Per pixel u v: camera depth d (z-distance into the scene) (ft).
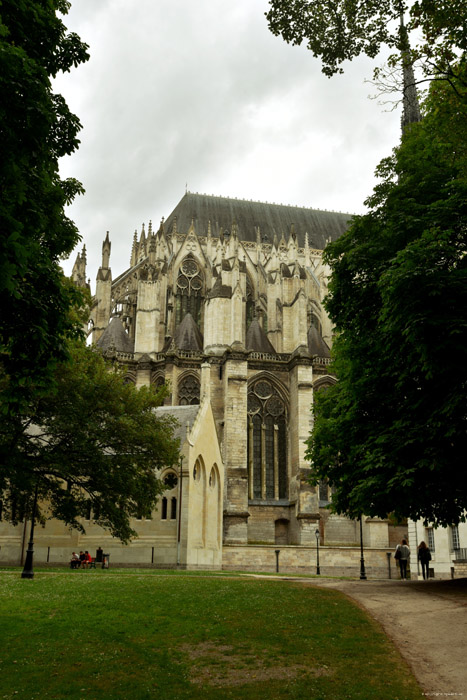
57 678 44.55
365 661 45.50
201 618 59.52
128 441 123.54
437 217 83.92
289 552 187.62
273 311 259.60
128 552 154.51
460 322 71.97
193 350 239.30
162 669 46.19
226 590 74.49
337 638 51.44
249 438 229.66
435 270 73.31
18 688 42.80
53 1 59.62
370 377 91.15
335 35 78.28
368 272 90.53
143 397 136.05
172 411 181.06
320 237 322.96
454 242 83.30
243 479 213.05
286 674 44.06
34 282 59.06
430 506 88.28
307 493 215.31
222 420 227.20
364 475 91.71
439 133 84.07
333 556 193.26
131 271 269.23
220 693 41.27
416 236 86.07
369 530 217.77
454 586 77.71
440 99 82.94
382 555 196.75
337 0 75.66
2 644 52.47
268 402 236.22
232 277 240.73
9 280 44.86
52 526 156.04
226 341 235.61
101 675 45.01
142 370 230.68
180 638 53.42
